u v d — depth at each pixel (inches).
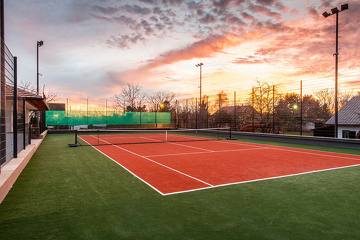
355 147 595.5
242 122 1001.5
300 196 236.5
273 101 880.3
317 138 679.1
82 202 218.2
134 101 2026.3
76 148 614.5
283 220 179.9
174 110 1422.2
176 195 238.4
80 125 1256.8
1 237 154.2
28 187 266.5
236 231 162.2
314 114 1031.6
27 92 479.2
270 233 159.5
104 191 251.3
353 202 219.9
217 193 245.0
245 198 229.8
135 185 274.1
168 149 596.7
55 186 270.7
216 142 776.9
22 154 397.1
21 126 506.6
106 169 362.3
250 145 689.0
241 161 428.8
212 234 157.9
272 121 912.9
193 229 165.0
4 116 300.5
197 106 1209.4
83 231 162.1
